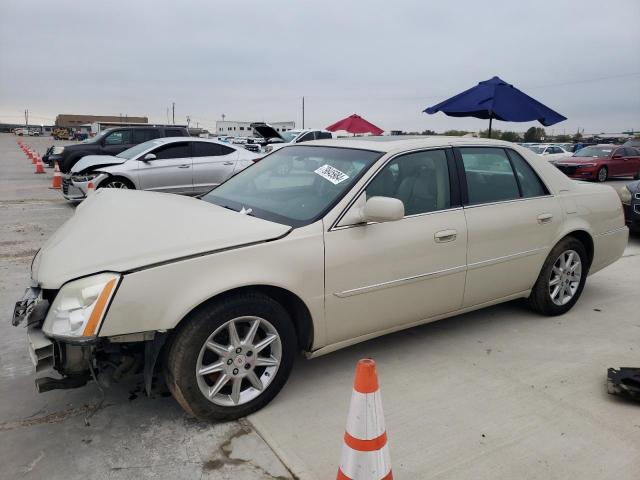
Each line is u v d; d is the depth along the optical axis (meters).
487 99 9.15
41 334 2.54
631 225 7.68
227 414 2.82
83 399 3.08
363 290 3.19
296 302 3.04
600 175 19.58
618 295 5.12
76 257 2.65
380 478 1.90
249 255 2.78
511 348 3.85
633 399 3.07
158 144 10.45
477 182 3.83
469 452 2.62
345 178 3.33
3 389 3.19
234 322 2.77
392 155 3.45
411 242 3.34
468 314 4.55
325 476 2.42
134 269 2.53
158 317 2.53
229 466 2.49
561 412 2.99
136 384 3.26
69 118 115.50
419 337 4.05
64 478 2.39
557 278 4.39
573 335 4.10
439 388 3.26
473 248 3.68
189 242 2.72
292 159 3.91
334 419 2.89
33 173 19.77
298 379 3.36
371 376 1.88
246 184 3.91
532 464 2.54
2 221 8.76
